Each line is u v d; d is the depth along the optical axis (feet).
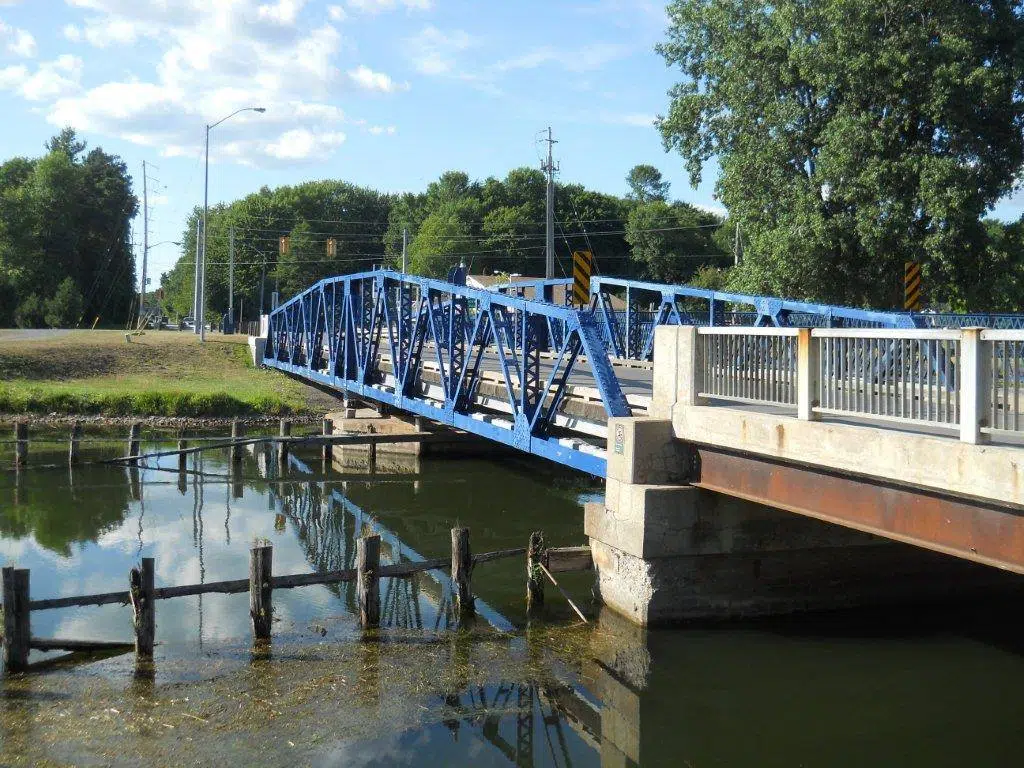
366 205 442.50
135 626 40.34
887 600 46.85
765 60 117.50
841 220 111.24
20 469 94.07
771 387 37.32
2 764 30.58
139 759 31.04
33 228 294.25
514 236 351.05
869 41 106.63
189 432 121.70
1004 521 26.40
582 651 41.27
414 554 62.08
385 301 81.30
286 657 40.52
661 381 44.80
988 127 109.29
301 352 127.65
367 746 32.45
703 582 43.80
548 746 33.09
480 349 63.16
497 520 73.00
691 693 37.45
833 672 39.47
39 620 46.37
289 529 70.33
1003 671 39.42
